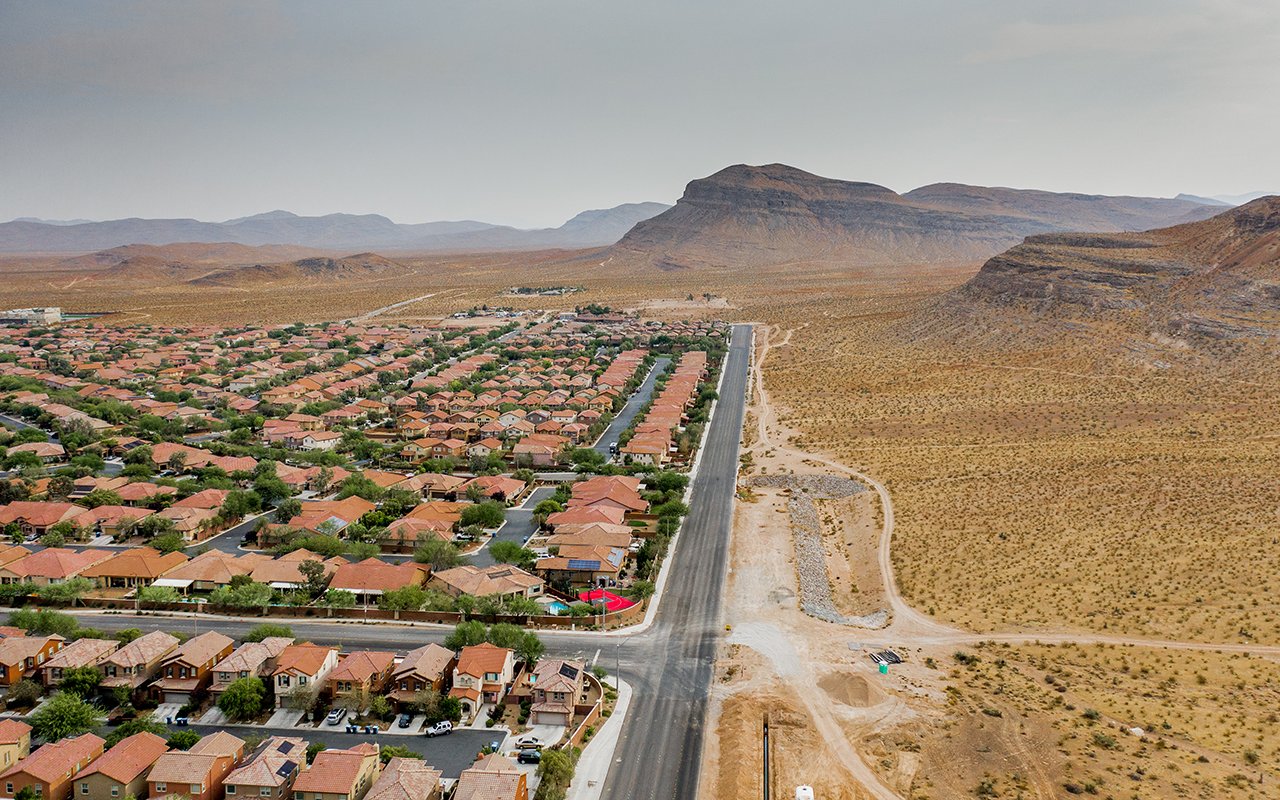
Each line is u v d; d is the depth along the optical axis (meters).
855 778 86.00
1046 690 101.31
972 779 85.38
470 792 77.56
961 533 148.75
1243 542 132.12
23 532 151.88
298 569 130.75
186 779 80.06
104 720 94.88
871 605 128.25
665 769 87.81
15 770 80.19
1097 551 136.12
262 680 98.56
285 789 80.69
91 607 124.12
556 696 96.44
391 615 121.94
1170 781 82.56
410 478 181.62
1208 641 110.00
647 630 118.62
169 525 149.75
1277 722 91.75
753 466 199.38
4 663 98.81
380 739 92.06
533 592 129.12
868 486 178.12
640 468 190.38
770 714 96.81
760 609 125.75
